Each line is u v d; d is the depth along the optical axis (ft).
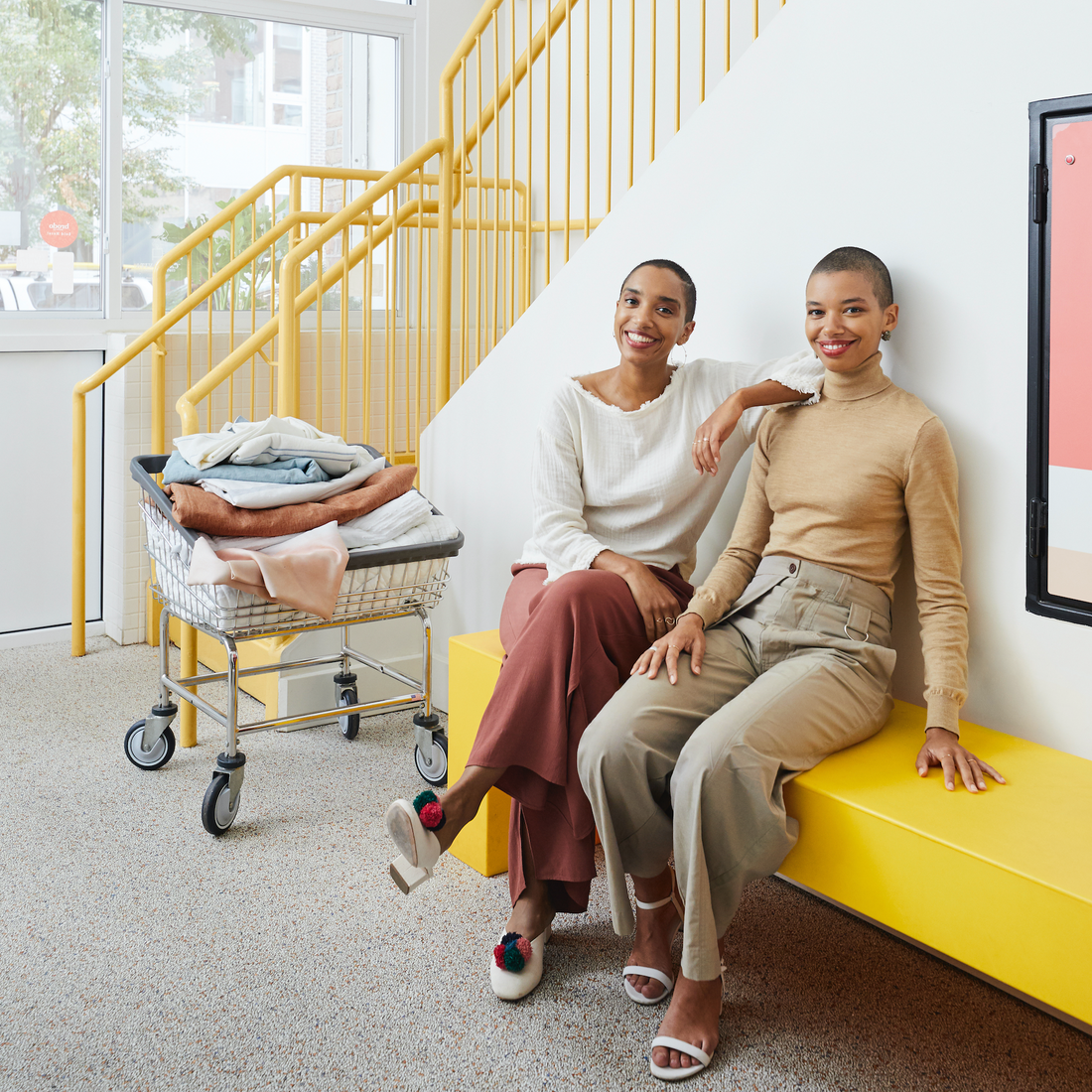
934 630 5.55
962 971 5.91
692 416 6.66
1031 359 5.57
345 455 8.10
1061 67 5.42
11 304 12.69
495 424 9.23
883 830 4.78
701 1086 4.90
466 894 6.61
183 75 13.78
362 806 7.83
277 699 9.51
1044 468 5.59
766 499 6.34
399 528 7.83
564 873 5.72
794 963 5.96
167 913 6.30
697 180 7.36
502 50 15.87
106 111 13.02
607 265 8.07
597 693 5.65
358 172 12.76
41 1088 4.81
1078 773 5.28
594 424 6.64
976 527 5.97
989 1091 4.91
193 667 8.67
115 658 11.58
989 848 4.49
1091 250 5.31
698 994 5.14
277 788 8.13
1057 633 5.67
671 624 6.03
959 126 5.86
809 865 5.14
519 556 9.11
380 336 13.29
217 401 12.26
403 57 15.65
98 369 12.30
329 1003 5.48
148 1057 5.04
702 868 5.00
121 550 11.94
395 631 9.95
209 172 14.16
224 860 6.98
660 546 6.71
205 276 14.19
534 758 5.58
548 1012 5.46
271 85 14.57
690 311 6.63
